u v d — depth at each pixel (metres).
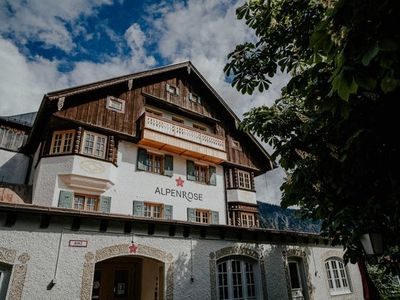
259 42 5.66
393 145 3.95
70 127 13.91
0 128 17.08
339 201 5.18
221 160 17.92
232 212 17.50
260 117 8.20
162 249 8.40
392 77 2.34
